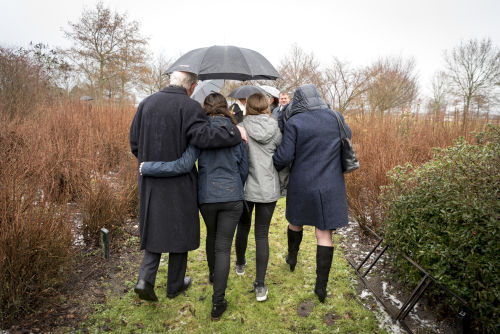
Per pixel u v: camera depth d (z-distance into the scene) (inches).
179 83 77.8
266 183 85.1
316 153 85.0
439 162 91.7
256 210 88.7
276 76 106.3
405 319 82.9
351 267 109.8
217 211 80.0
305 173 85.7
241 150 80.7
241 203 80.7
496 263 62.1
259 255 88.6
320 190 84.3
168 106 74.0
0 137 141.3
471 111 207.8
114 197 123.8
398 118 228.7
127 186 135.6
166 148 74.0
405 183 95.9
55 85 281.3
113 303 86.6
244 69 97.6
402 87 659.4
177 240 76.2
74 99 249.8
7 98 217.8
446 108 225.9
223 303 82.0
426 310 85.7
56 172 113.0
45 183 97.6
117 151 171.5
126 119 231.0
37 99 233.9
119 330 77.1
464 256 68.8
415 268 83.7
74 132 173.0
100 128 197.6
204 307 86.6
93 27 714.8
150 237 75.8
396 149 154.6
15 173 93.8
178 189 75.7
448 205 73.2
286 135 85.7
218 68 95.7
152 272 76.4
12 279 73.6
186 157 73.6
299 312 86.2
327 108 88.4
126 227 134.6
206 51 100.5
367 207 139.6
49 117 191.8
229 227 80.2
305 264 110.9
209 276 97.0
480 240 66.2
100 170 134.0
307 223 87.2
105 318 80.6
